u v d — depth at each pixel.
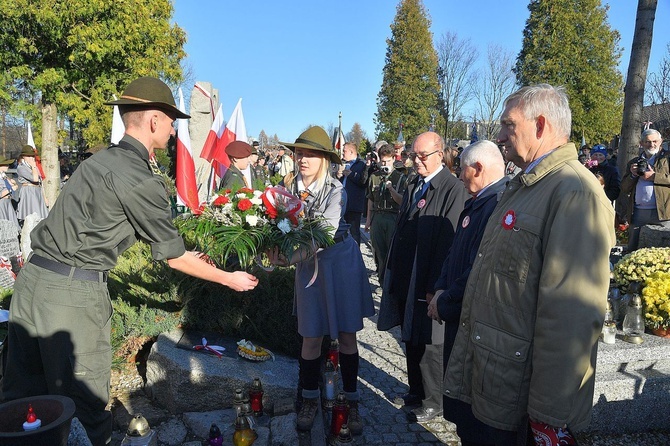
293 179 3.43
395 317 3.79
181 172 6.10
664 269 3.95
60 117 19.42
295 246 2.86
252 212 2.96
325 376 3.57
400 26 38.53
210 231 2.90
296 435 3.03
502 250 2.02
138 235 2.52
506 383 1.98
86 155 10.99
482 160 2.79
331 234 3.11
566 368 1.78
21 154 9.85
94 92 14.21
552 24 29.97
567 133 2.08
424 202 3.44
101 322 2.47
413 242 3.56
